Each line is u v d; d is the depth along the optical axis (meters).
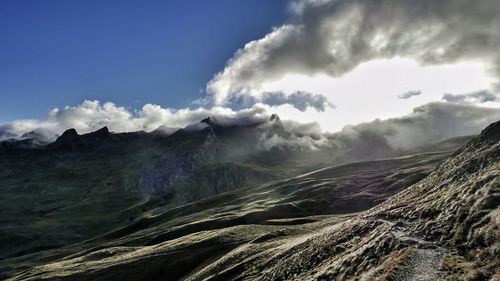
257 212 162.88
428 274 29.03
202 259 92.69
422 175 166.38
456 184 49.88
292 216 159.50
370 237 43.69
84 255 154.00
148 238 167.88
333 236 53.50
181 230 157.25
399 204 54.12
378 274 32.53
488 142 65.69
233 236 102.38
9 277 148.38
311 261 49.03
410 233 38.91
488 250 28.88
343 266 39.75
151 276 93.12
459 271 27.92
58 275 112.62
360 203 159.25
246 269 62.59
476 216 34.47
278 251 65.00
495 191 36.31
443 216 39.12
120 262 110.00
